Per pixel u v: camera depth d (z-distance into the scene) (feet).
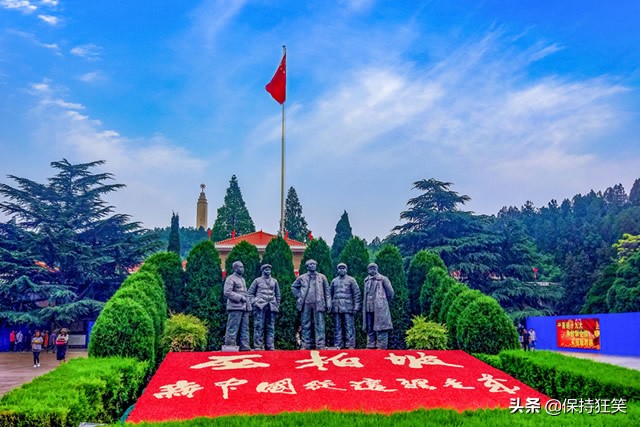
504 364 40.63
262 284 49.21
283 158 65.77
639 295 118.52
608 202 341.41
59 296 114.93
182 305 54.95
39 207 129.08
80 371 30.63
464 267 127.44
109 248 128.98
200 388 34.12
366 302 50.57
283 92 68.59
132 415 29.35
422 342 46.98
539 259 145.48
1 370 69.05
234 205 178.70
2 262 117.91
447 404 31.83
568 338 105.60
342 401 32.01
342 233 152.35
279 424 22.72
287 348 54.60
